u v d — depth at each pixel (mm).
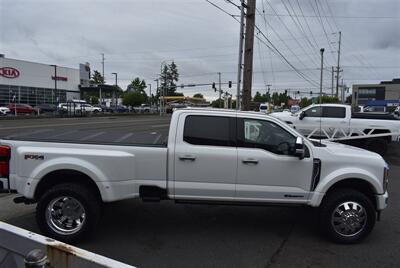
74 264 2121
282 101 115062
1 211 5988
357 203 4934
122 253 4520
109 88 79125
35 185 4762
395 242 5051
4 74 57719
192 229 5414
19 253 2318
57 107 53688
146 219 5824
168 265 4195
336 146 5547
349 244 4949
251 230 5422
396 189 8477
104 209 6266
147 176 4973
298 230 5465
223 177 4984
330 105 14234
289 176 5004
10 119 37875
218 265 4215
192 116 5059
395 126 13398
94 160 4812
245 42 14688
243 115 5098
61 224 4754
